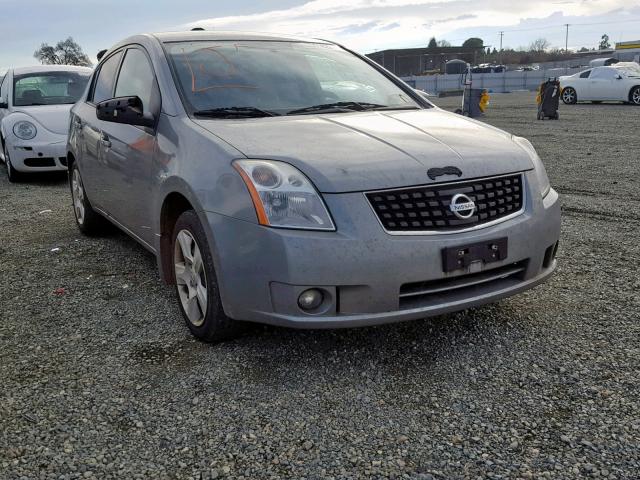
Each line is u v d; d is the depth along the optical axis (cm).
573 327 340
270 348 321
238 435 248
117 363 311
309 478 221
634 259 458
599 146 1119
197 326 328
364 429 250
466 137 328
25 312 385
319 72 415
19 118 861
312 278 268
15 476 225
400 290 278
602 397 268
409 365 302
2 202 755
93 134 477
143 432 252
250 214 276
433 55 7700
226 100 362
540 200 318
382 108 394
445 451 235
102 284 433
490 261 292
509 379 286
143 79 409
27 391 286
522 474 219
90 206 532
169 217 351
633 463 223
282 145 298
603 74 2352
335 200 272
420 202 280
